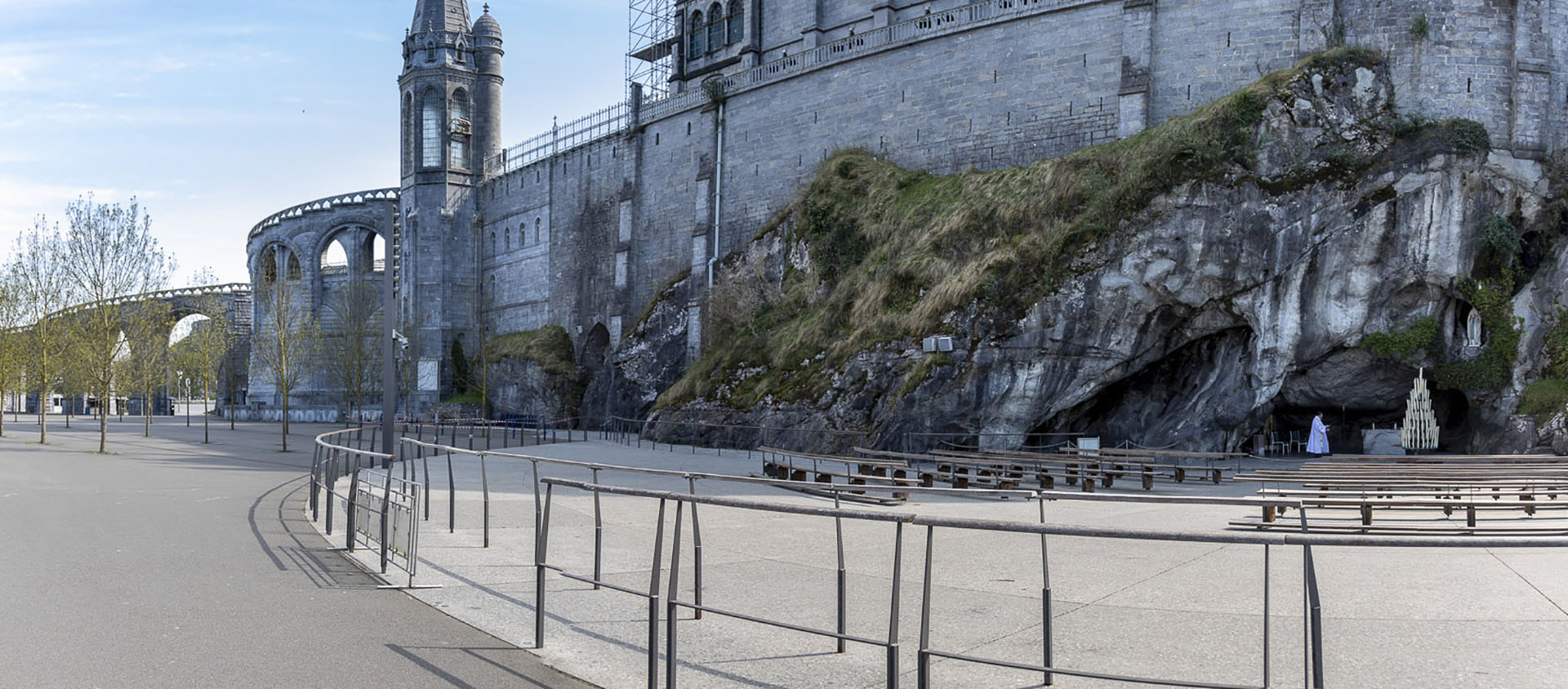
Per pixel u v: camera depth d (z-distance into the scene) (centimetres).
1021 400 3606
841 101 5169
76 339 4728
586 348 6700
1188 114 3728
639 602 1061
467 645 886
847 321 4266
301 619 966
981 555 1340
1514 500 1830
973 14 4653
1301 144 3469
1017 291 3644
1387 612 991
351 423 7388
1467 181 3403
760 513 1798
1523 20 3566
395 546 1228
